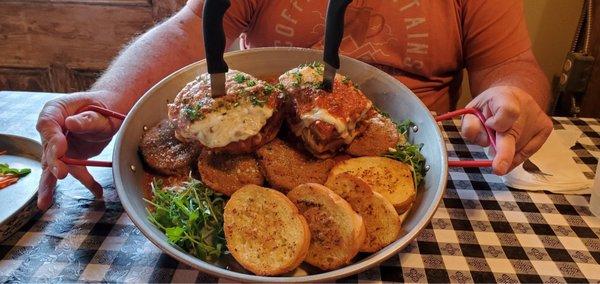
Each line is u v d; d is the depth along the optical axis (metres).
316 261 0.39
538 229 0.50
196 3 0.71
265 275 0.38
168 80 0.52
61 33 1.15
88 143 0.52
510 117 0.47
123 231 0.47
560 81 0.99
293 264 0.38
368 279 0.43
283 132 0.48
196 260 0.36
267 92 0.45
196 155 0.47
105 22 1.12
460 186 0.55
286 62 0.57
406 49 0.72
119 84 0.58
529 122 0.53
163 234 0.40
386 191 0.44
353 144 0.48
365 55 0.72
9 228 0.45
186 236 0.40
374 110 0.51
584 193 0.55
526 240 0.48
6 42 1.16
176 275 0.43
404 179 0.45
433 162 0.47
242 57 0.56
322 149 0.45
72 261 0.44
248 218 0.40
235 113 0.43
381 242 0.40
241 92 0.44
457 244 0.47
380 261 0.37
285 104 0.46
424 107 0.52
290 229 0.39
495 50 0.71
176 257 0.37
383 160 0.47
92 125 0.47
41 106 0.71
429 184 0.45
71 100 0.50
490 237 0.48
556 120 0.71
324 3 0.71
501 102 0.49
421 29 0.70
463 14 0.72
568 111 0.99
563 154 0.61
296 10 0.72
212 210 0.43
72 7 1.11
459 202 0.53
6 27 1.14
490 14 0.71
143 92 0.61
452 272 0.44
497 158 0.46
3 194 0.51
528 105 0.52
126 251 0.45
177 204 0.42
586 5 0.93
